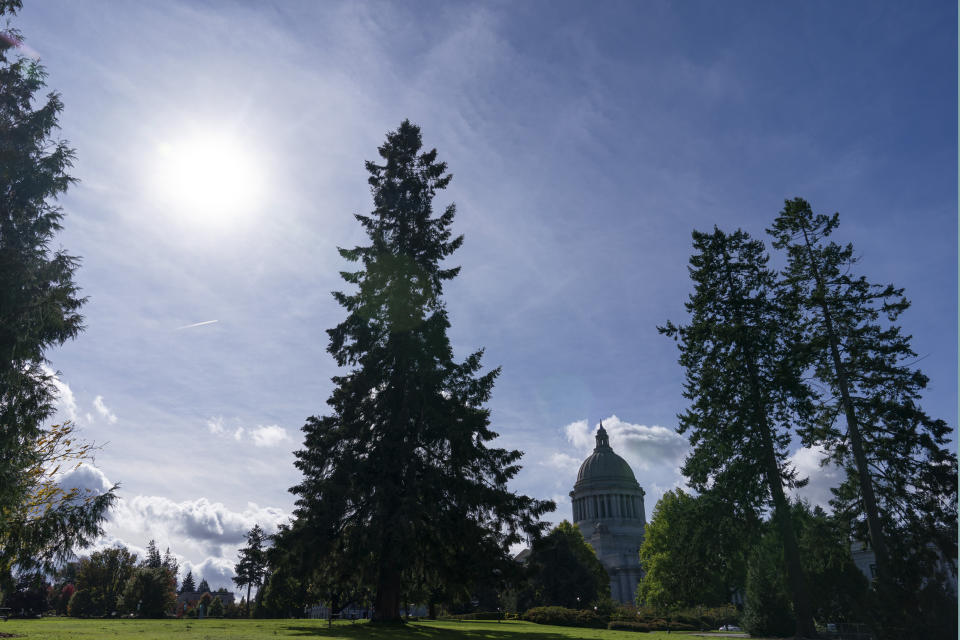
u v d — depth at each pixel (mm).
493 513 29625
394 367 31328
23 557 18000
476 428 30219
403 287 31984
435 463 29859
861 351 32688
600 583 100312
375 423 30656
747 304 34844
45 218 18797
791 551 31016
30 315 17984
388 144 36438
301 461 31406
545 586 82875
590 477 156250
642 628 49062
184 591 196250
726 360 34281
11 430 17688
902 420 30969
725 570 33562
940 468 30219
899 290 32688
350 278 33000
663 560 72812
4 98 19234
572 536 99312
